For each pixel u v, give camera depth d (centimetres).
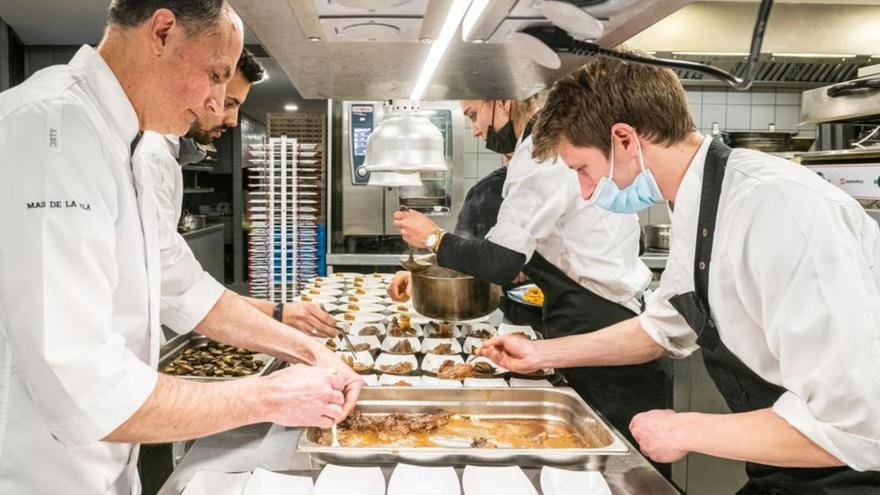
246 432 141
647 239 457
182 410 104
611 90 123
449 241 202
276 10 113
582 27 94
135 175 121
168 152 208
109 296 102
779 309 100
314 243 375
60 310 93
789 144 363
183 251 174
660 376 199
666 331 158
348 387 152
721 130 489
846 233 99
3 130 97
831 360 95
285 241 368
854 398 94
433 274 228
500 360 174
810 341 96
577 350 168
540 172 194
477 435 151
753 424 105
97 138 105
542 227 196
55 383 94
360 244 466
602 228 204
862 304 95
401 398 164
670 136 121
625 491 118
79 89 109
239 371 196
